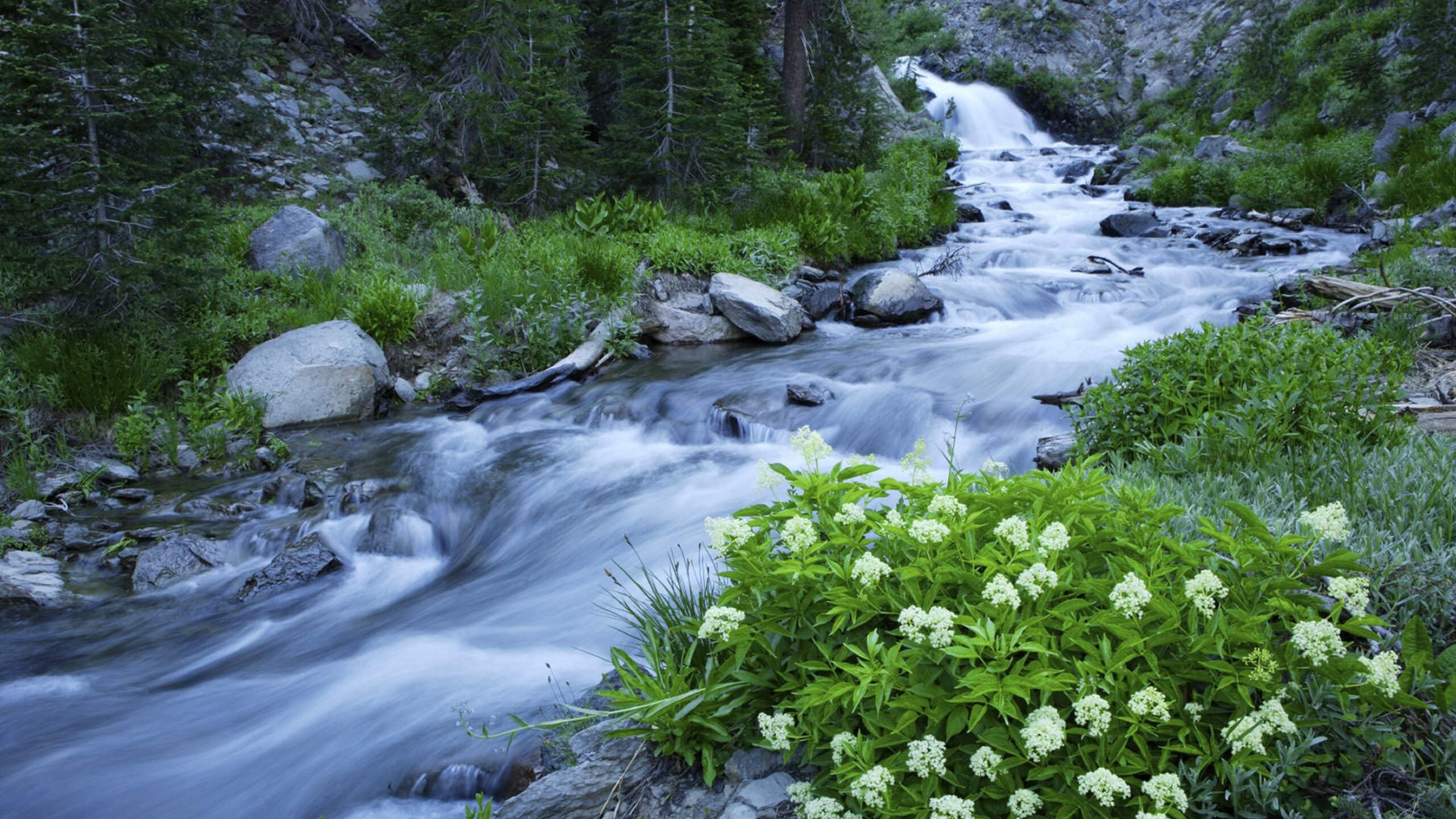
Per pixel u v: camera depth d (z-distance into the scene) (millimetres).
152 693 4754
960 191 21359
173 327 8852
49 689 4809
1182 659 2486
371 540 6625
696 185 14430
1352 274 9836
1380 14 21906
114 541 6594
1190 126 25781
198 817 3746
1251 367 4961
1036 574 2471
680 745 2910
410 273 11203
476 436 8625
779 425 8234
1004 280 13336
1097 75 31250
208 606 5816
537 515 6824
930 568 2654
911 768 2330
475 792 3637
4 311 8461
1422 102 17688
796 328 11523
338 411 9094
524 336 10609
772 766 2887
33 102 7953
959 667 2518
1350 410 4543
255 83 14172
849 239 14508
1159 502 3734
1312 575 2781
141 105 8211
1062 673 2324
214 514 7039
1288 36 24234
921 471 3402
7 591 5859
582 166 14312
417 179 13328
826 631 2836
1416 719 2516
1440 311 7113
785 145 18031
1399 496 3559
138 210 8078
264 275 10586
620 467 7609
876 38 20375
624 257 11742
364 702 4387
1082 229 17406
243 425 8508
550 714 3904
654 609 3980
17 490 7133
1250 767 2346
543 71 13305
